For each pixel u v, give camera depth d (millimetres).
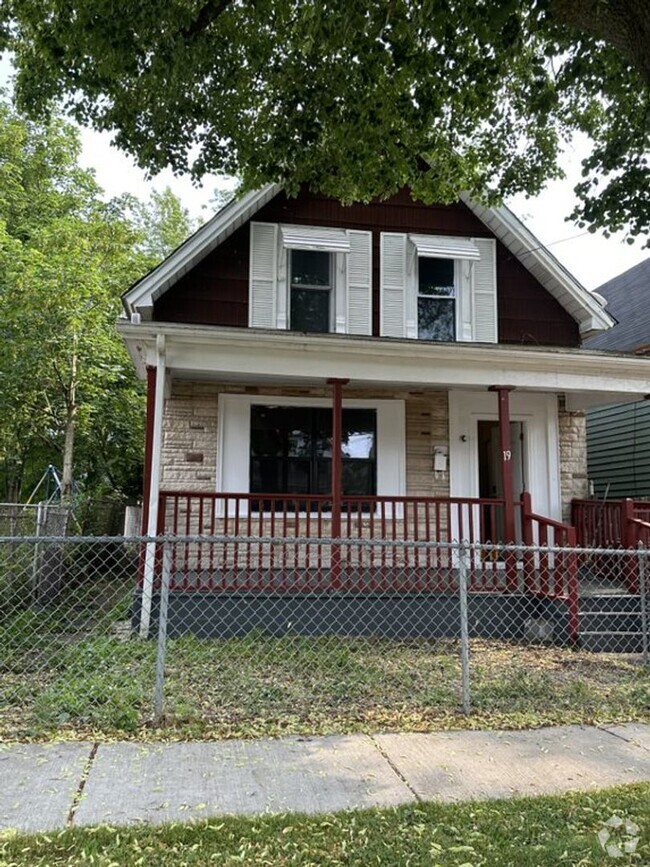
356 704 5098
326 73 6180
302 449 9781
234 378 9195
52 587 8852
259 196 9797
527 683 5742
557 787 3643
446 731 4555
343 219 10352
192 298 9766
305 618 7727
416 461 9984
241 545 9305
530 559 8203
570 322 10867
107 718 4539
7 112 17109
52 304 12820
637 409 12539
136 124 6902
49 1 5852
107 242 14766
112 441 17188
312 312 10219
